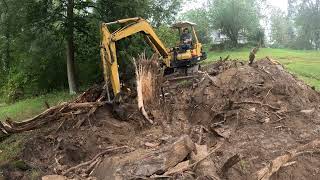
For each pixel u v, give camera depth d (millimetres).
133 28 14109
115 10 20312
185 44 17281
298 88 13164
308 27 57938
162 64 16359
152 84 13141
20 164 9836
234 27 44938
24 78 24469
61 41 21625
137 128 11953
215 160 8742
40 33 20609
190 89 14539
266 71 13586
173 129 11680
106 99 13789
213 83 13594
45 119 12367
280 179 8172
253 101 12070
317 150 9094
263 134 10086
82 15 21453
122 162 8852
